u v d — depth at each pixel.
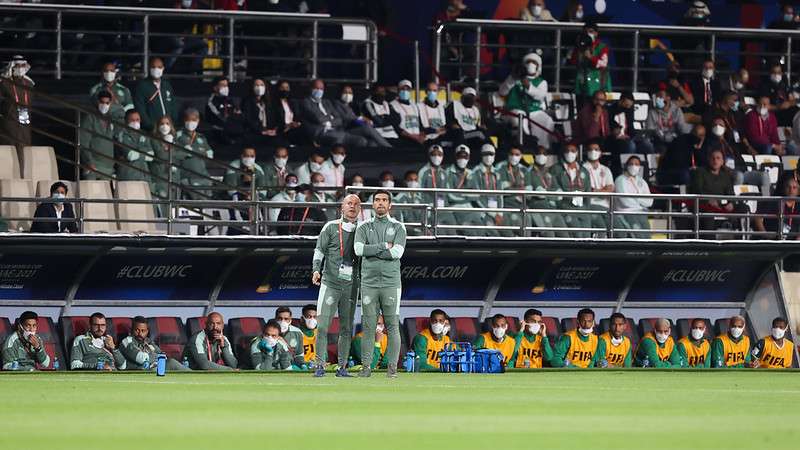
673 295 110.19
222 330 93.50
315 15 127.56
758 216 110.50
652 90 134.38
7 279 93.88
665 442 36.03
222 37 124.75
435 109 127.06
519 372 88.56
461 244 100.50
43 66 125.75
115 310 96.94
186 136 113.19
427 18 144.88
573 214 112.06
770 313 111.00
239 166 111.31
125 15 121.94
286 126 121.12
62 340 94.12
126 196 104.75
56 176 106.00
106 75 114.44
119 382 66.75
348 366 93.50
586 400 53.84
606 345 101.69
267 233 108.25
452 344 94.50
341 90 127.19
